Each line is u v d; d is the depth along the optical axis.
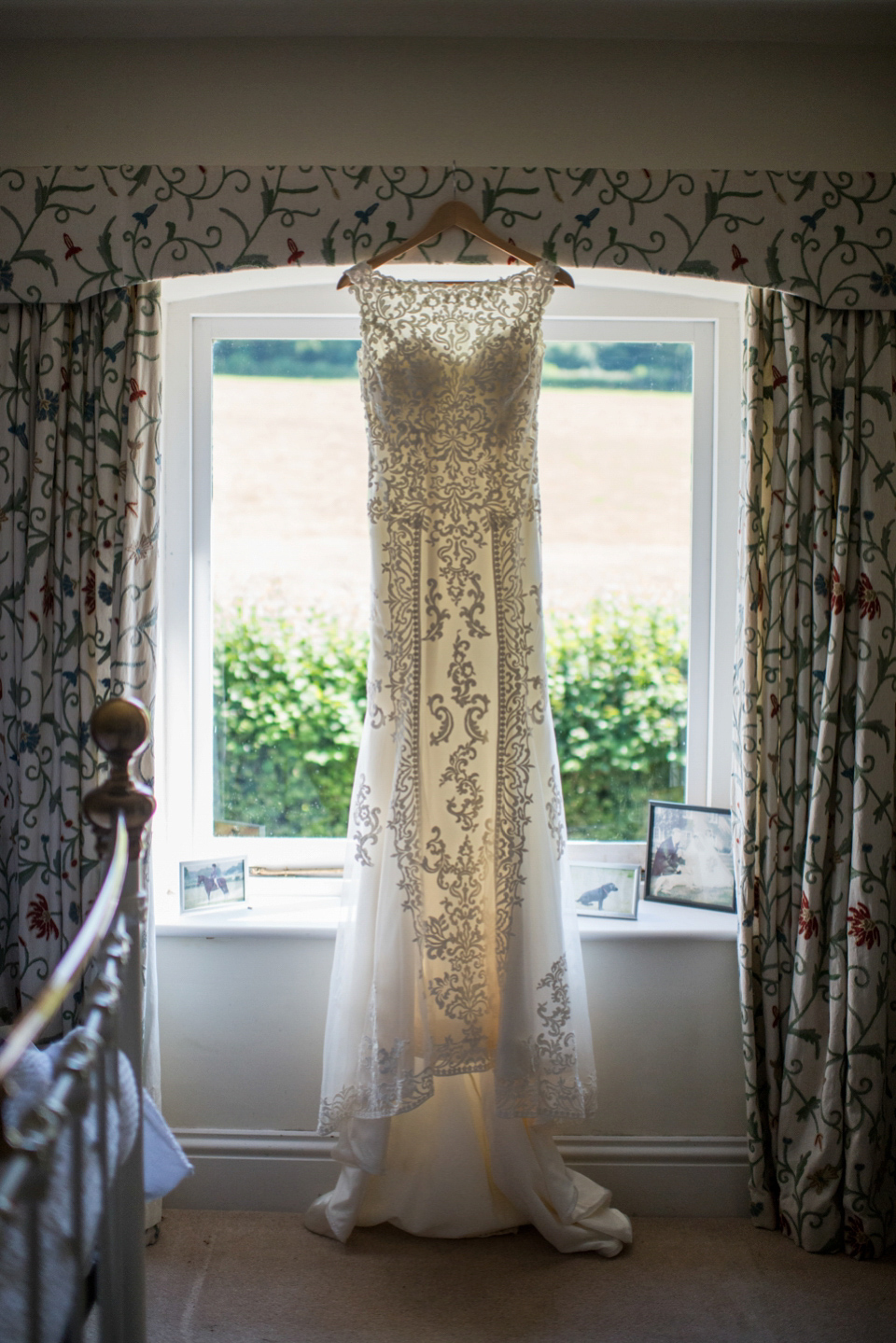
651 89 2.14
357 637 2.42
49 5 2.00
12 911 2.10
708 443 2.39
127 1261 1.28
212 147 2.14
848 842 2.04
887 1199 2.04
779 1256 2.00
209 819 2.41
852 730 2.04
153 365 2.06
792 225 2.02
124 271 2.01
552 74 2.13
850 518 2.05
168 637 2.37
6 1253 0.99
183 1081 2.18
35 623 2.05
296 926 2.16
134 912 1.31
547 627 2.42
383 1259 1.98
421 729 1.96
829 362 2.04
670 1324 1.79
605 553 2.42
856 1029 2.00
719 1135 2.18
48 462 2.04
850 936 2.01
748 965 2.08
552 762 1.96
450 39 2.13
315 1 1.99
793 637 2.07
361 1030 1.94
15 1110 1.20
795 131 2.15
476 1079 2.05
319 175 2.01
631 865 2.30
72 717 2.04
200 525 2.38
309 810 2.44
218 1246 2.02
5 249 2.02
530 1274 1.93
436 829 1.93
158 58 2.13
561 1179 1.97
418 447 1.93
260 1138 2.17
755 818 2.09
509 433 1.93
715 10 2.02
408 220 2.02
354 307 2.31
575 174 2.01
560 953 1.91
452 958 1.92
